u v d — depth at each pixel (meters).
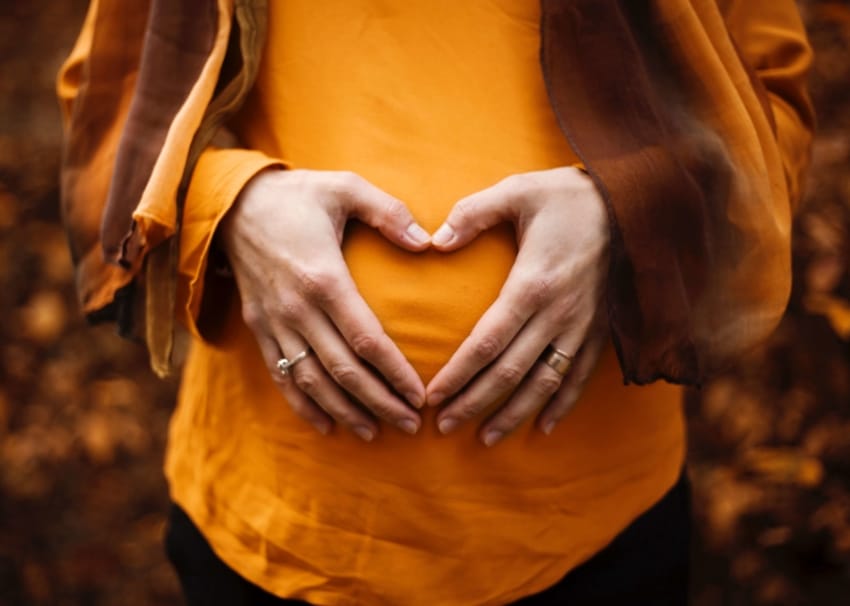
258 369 1.01
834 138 1.82
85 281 1.06
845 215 1.75
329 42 0.96
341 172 0.92
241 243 0.93
